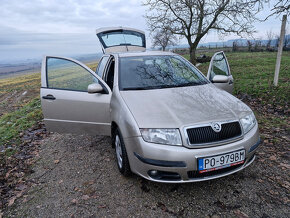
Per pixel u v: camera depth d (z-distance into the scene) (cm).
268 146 346
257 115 484
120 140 266
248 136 239
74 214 232
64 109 331
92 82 323
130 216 222
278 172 278
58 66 331
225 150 222
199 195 244
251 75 839
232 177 272
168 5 943
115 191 262
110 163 329
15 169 340
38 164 350
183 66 368
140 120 235
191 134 220
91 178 295
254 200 232
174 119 230
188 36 1004
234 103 271
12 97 1457
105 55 455
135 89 301
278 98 557
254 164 298
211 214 217
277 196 236
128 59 361
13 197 269
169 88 304
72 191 271
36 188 285
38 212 240
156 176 230
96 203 245
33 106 871
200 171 217
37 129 532
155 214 222
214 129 222
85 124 329
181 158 215
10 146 448
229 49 2227
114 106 287
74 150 387
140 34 610
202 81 340
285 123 428
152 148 221
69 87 330
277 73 637
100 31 575
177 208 228
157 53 391
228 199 235
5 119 744
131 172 272
